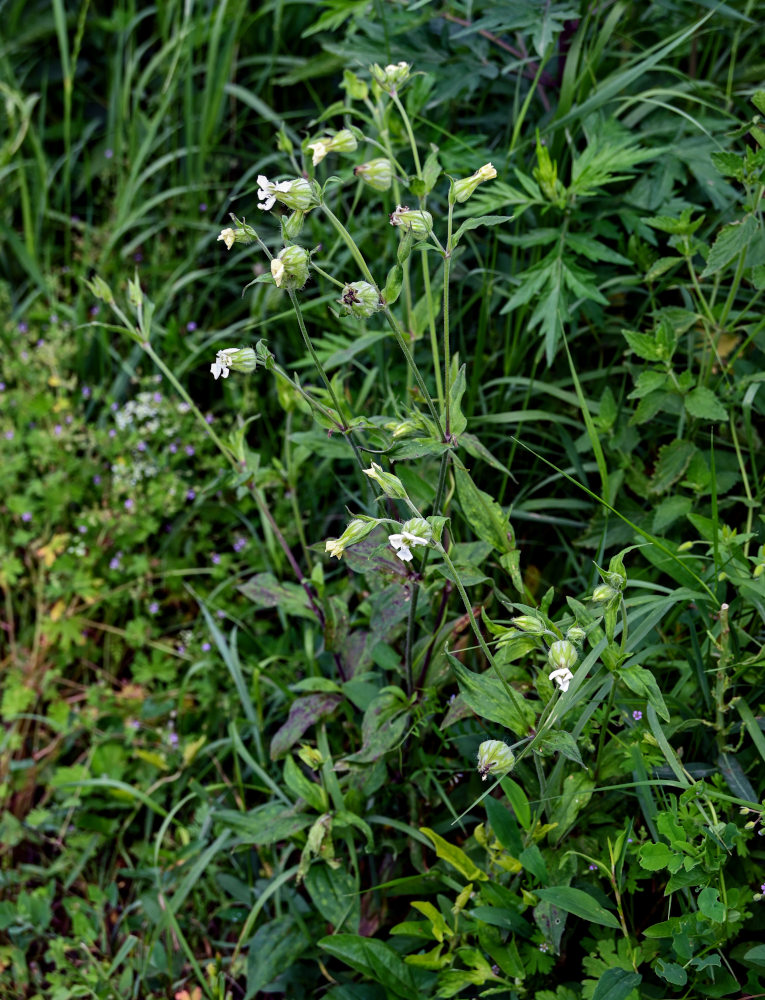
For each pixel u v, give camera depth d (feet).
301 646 8.46
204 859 7.00
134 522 9.52
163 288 10.47
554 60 8.63
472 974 5.62
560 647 4.57
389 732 6.18
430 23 8.68
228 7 11.09
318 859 6.41
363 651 7.00
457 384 5.59
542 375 8.36
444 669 6.39
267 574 7.30
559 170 8.25
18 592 10.04
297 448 7.60
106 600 9.64
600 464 6.66
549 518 7.64
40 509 10.03
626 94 8.56
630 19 8.76
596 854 5.78
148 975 7.19
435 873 6.23
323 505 9.20
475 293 8.46
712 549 6.38
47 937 7.84
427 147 8.63
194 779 8.21
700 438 7.46
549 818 5.78
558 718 5.06
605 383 8.04
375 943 5.93
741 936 5.65
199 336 10.36
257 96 11.48
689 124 8.17
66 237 11.41
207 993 6.65
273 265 5.06
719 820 5.57
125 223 10.82
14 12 12.23
